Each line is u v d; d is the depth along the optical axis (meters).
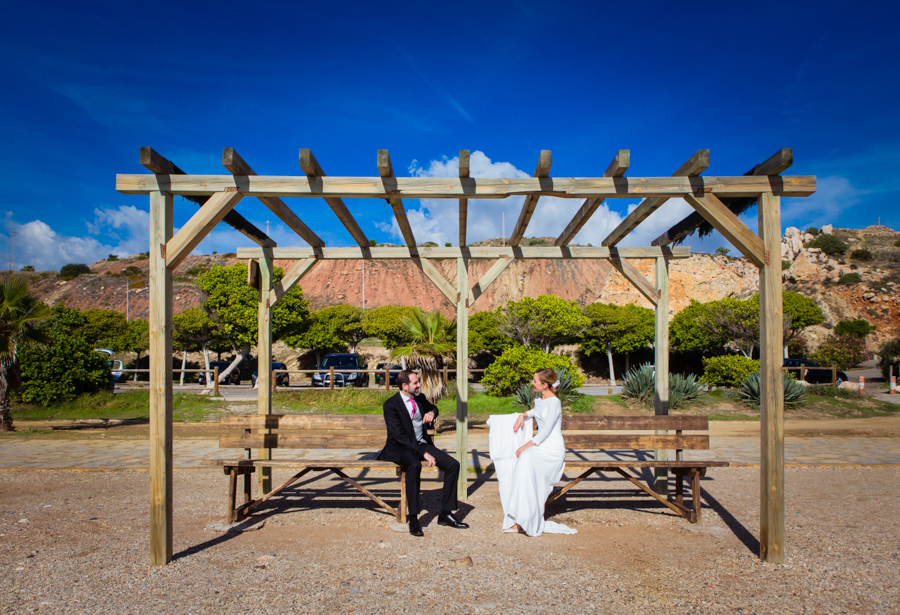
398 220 5.40
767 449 3.97
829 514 5.25
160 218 3.97
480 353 32.75
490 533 4.70
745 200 4.57
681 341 30.14
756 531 4.73
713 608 3.16
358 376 21.27
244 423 5.38
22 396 14.52
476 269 69.06
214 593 3.37
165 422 3.91
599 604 3.21
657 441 5.22
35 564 3.89
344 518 5.17
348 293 71.50
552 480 4.82
